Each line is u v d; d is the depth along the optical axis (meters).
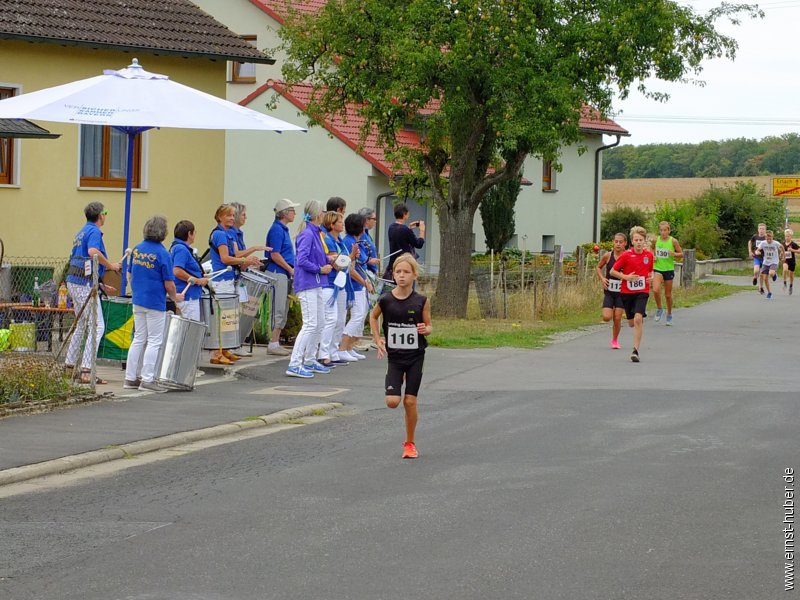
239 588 7.12
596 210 53.72
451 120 26.27
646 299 19.81
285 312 18.77
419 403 14.80
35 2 24.59
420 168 29.05
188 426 12.55
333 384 16.16
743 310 31.19
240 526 8.62
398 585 7.16
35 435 11.74
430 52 24.39
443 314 27.84
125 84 16.53
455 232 27.92
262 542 8.18
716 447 11.74
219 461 11.10
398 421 13.47
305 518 8.86
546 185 50.16
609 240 56.38
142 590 7.08
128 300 16.94
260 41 43.16
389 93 25.86
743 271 53.16
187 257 16.00
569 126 25.45
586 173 52.88
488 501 9.38
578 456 11.29
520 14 24.66
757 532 8.41
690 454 11.37
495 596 6.95
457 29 24.72
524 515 8.91
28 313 17.91
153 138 26.02
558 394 15.56
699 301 34.44
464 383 16.67
